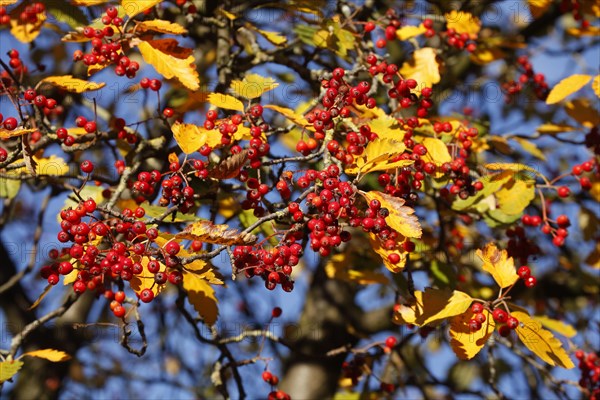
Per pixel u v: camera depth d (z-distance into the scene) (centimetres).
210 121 397
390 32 504
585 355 558
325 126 393
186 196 372
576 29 593
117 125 445
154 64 408
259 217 397
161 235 342
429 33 513
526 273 391
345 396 568
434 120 488
